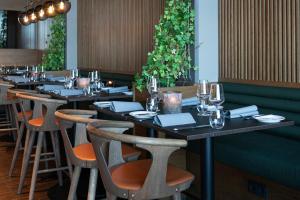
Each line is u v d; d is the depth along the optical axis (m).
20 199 3.68
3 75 8.62
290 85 3.77
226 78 4.64
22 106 3.89
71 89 4.60
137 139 1.85
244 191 3.13
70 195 2.67
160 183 1.96
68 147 2.63
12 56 12.24
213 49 4.71
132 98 4.50
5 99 5.59
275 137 3.50
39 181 4.17
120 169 2.29
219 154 3.19
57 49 8.95
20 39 15.63
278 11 3.92
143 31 6.25
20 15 8.50
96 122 2.33
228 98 4.37
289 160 2.67
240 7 4.40
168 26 4.59
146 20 6.15
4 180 4.24
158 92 3.24
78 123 2.65
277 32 3.94
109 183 2.03
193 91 4.22
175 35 4.56
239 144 3.19
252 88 4.10
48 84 5.94
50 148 4.76
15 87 6.19
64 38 8.95
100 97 4.06
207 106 2.94
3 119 7.33
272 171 2.71
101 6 7.72
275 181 2.70
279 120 2.54
